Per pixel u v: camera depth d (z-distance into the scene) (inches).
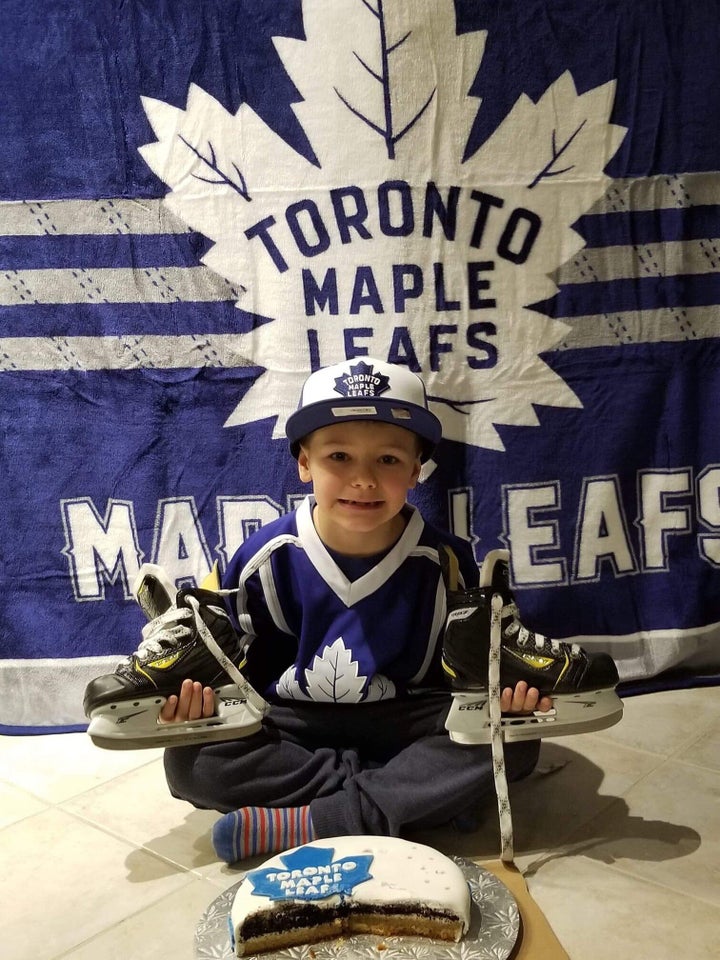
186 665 45.0
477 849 46.7
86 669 64.6
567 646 45.6
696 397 64.9
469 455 64.4
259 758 47.4
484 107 60.9
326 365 63.0
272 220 61.6
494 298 62.8
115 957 39.4
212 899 43.3
